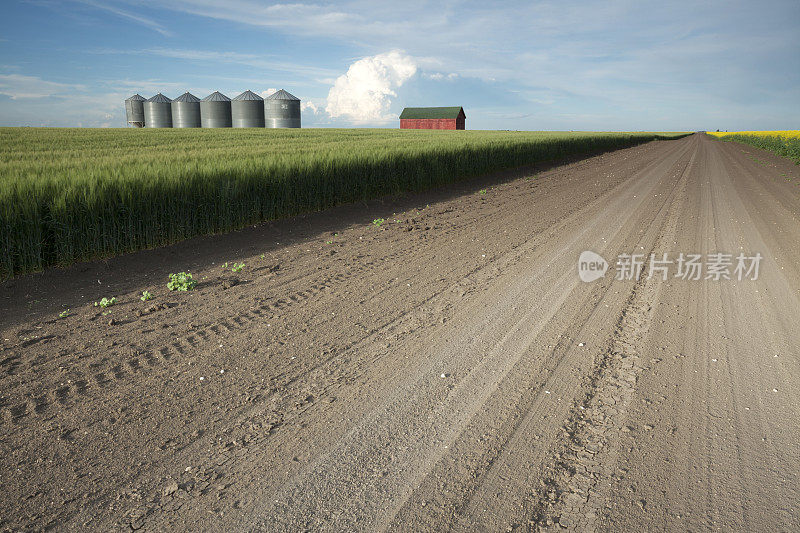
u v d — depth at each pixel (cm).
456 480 275
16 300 583
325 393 370
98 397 364
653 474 279
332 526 242
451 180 1831
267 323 507
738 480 274
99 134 3400
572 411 344
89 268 719
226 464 291
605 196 1407
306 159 1230
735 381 384
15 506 257
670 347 445
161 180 852
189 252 825
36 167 988
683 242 836
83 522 247
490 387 377
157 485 274
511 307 548
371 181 1399
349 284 640
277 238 938
